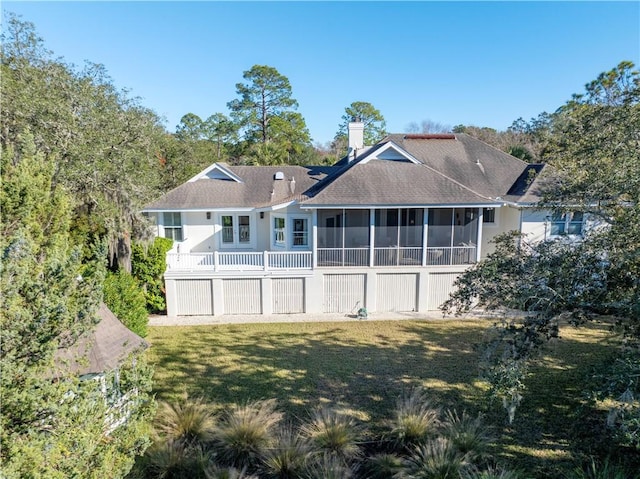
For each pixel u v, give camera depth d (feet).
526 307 26.68
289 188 73.00
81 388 14.06
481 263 29.68
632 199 24.22
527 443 25.94
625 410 18.29
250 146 155.02
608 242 23.71
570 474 22.68
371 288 55.36
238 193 70.33
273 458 23.21
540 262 25.73
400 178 57.67
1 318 12.09
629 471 22.97
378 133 184.34
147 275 53.47
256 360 39.73
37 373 12.76
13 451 11.15
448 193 55.16
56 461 12.41
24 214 15.56
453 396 32.17
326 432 25.41
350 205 52.26
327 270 54.75
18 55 41.34
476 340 44.98
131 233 54.60
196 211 66.44
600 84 68.28
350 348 42.86
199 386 34.09
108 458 14.23
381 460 23.40
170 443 24.07
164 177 111.45
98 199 46.32
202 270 53.88
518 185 63.62
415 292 55.77
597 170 28.27
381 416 29.25
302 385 34.27
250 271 54.08
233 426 25.70
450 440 24.23
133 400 16.87
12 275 12.62
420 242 59.31
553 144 46.60
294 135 163.22
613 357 22.47
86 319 14.64
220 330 48.78
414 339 45.50
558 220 54.65
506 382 23.91
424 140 73.31
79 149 41.63
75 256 14.70
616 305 23.73
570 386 33.22
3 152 16.66
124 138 48.75
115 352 25.17
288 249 62.44
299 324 51.06
